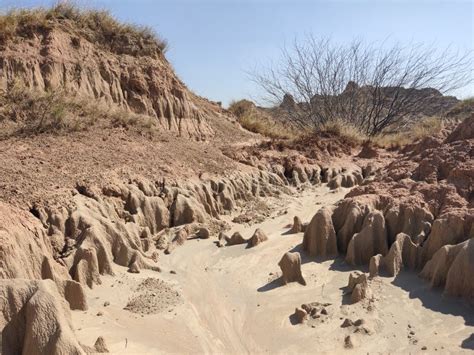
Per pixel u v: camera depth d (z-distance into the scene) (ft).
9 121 34.76
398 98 85.40
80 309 19.61
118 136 38.70
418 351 17.40
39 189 25.91
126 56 50.85
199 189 35.40
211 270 25.70
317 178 49.75
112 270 23.36
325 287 22.84
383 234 25.25
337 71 83.51
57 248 23.32
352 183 47.98
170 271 25.32
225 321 20.26
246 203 39.24
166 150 39.73
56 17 47.24
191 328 19.52
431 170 28.71
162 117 50.21
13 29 42.39
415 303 20.74
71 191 27.20
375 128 82.02
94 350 16.29
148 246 27.66
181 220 32.22
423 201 26.17
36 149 31.68
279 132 71.46
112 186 29.73
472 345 17.54
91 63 46.34
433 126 62.95
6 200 23.77
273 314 20.59
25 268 19.47
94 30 50.06
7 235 19.34
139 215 29.94
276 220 35.24
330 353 17.56
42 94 37.96
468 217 23.36
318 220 26.66
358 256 25.20
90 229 23.76
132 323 19.36
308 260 26.14
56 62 42.86
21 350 14.85
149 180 33.24
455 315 19.65
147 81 50.67
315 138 60.29
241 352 18.03
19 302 15.14
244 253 27.86
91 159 32.60
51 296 15.10
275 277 24.32
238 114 80.02
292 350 17.92
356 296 21.01
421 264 23.72
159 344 17.98
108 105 45.14
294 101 84.79
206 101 72.90
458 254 20.99
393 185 28.99
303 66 84.23
